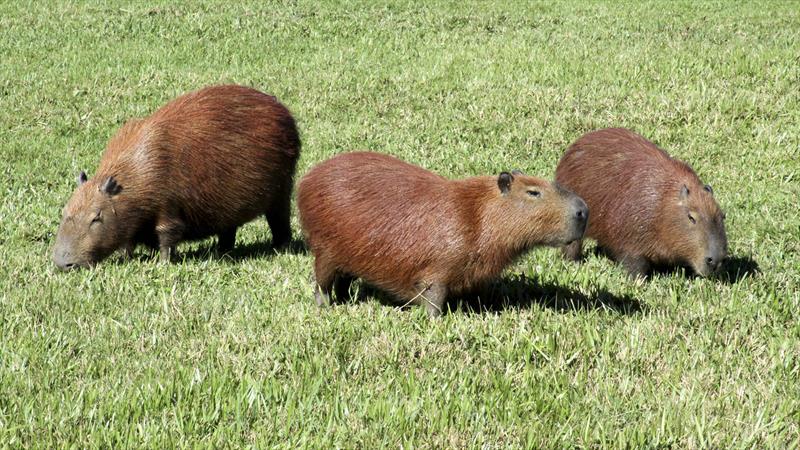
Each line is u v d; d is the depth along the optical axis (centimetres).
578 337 571
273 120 789
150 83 1372
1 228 844
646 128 1122
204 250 811
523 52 1494
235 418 477
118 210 738
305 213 629
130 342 571
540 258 749
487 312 609
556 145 1091
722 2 1973
